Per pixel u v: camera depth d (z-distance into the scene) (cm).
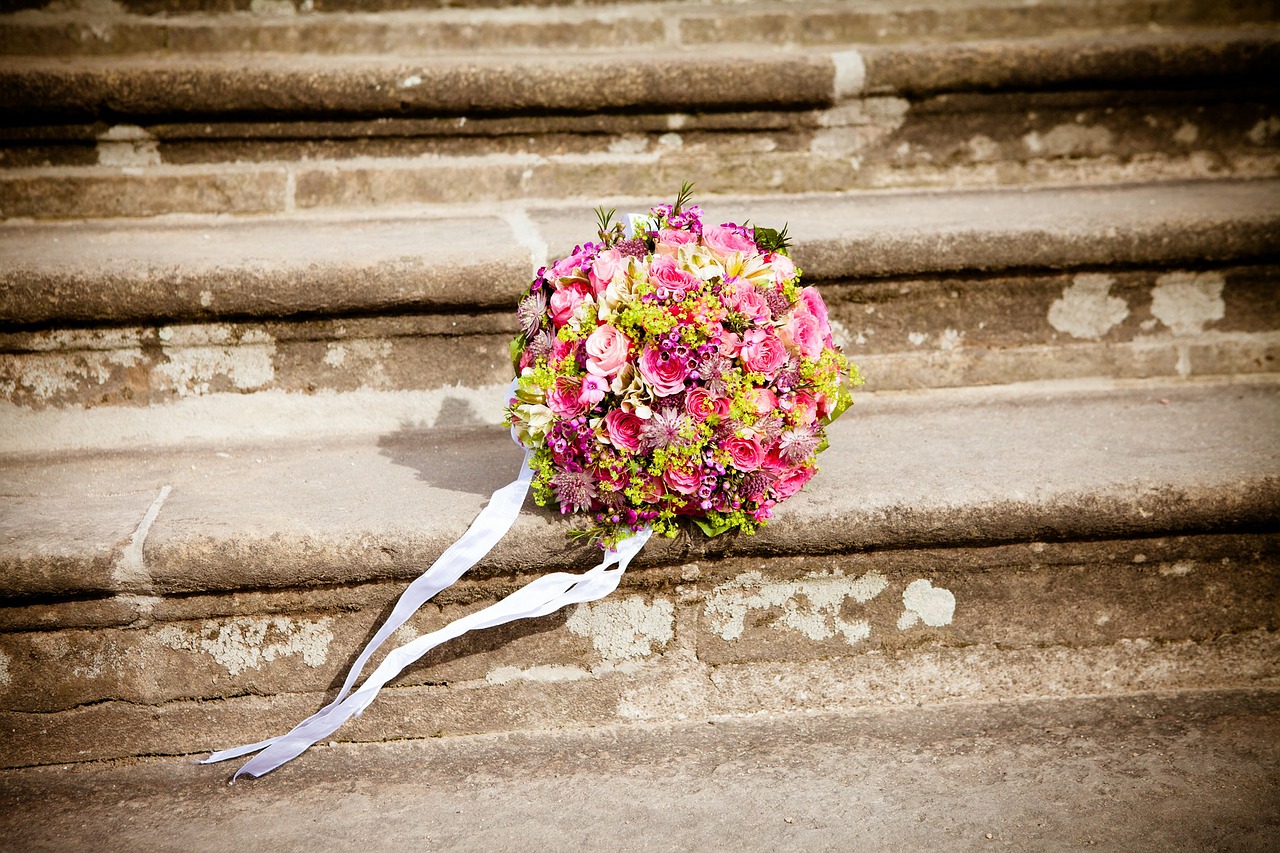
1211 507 191
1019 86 286
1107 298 246
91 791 180
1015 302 245
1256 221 240
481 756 187
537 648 190
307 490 202
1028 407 238
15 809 174
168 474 213
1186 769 178
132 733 186
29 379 221
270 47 308
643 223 189
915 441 219
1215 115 292
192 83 267
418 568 182
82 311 216
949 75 284
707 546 186
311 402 231
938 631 197
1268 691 201
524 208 281
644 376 173
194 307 219
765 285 182
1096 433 221
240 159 277
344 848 164
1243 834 163
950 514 188
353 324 227
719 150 291
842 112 289
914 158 293
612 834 166
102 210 272
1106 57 283
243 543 178
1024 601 197
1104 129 292
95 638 181
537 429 178
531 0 322
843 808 171
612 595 189
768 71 282
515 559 184
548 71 278
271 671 187
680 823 168
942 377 247
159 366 225
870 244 235
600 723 196
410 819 170
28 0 298
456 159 284
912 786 176
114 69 265
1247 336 250
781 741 190
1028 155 294
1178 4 326
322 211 279
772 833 165
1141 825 166
